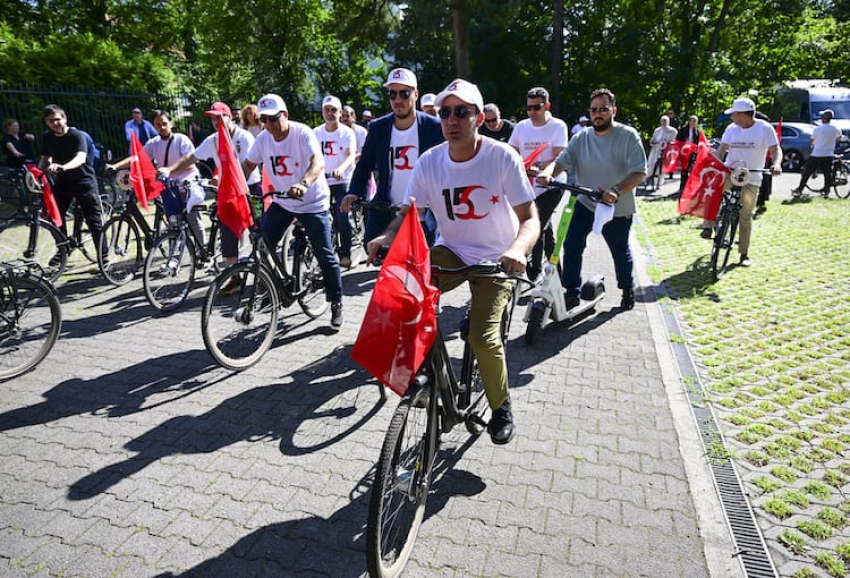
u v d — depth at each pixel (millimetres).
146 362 4484
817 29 30219
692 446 3344
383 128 4586
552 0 26547
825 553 2514
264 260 4586
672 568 2457
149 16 25328
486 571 2439
